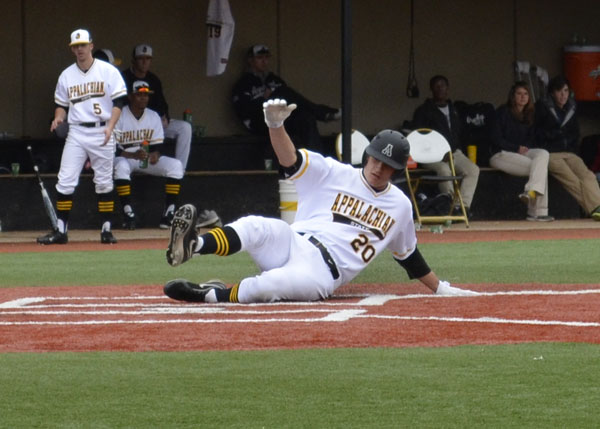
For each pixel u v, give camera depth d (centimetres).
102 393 1241
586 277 2359
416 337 1552
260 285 1892
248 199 4181
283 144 1869
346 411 1155
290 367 1359
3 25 4372
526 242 3309
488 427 1091
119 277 2495
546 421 1110
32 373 1341
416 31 4709
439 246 3189
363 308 1838
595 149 4550
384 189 1925
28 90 4397
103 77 3434
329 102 4656
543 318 1708
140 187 4066
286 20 4594
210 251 1828
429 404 1180
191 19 4512
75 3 4419
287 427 1098
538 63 4803
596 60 4728
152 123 3959
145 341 1541
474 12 4750
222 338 1557
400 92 4709
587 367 1344
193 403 1193
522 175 4234
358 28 4666
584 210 4312
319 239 1919
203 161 4362
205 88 4534
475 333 1579
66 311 1855
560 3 4803
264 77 4416
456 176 3912
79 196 4034
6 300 2030
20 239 3656
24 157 4219
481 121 4456
